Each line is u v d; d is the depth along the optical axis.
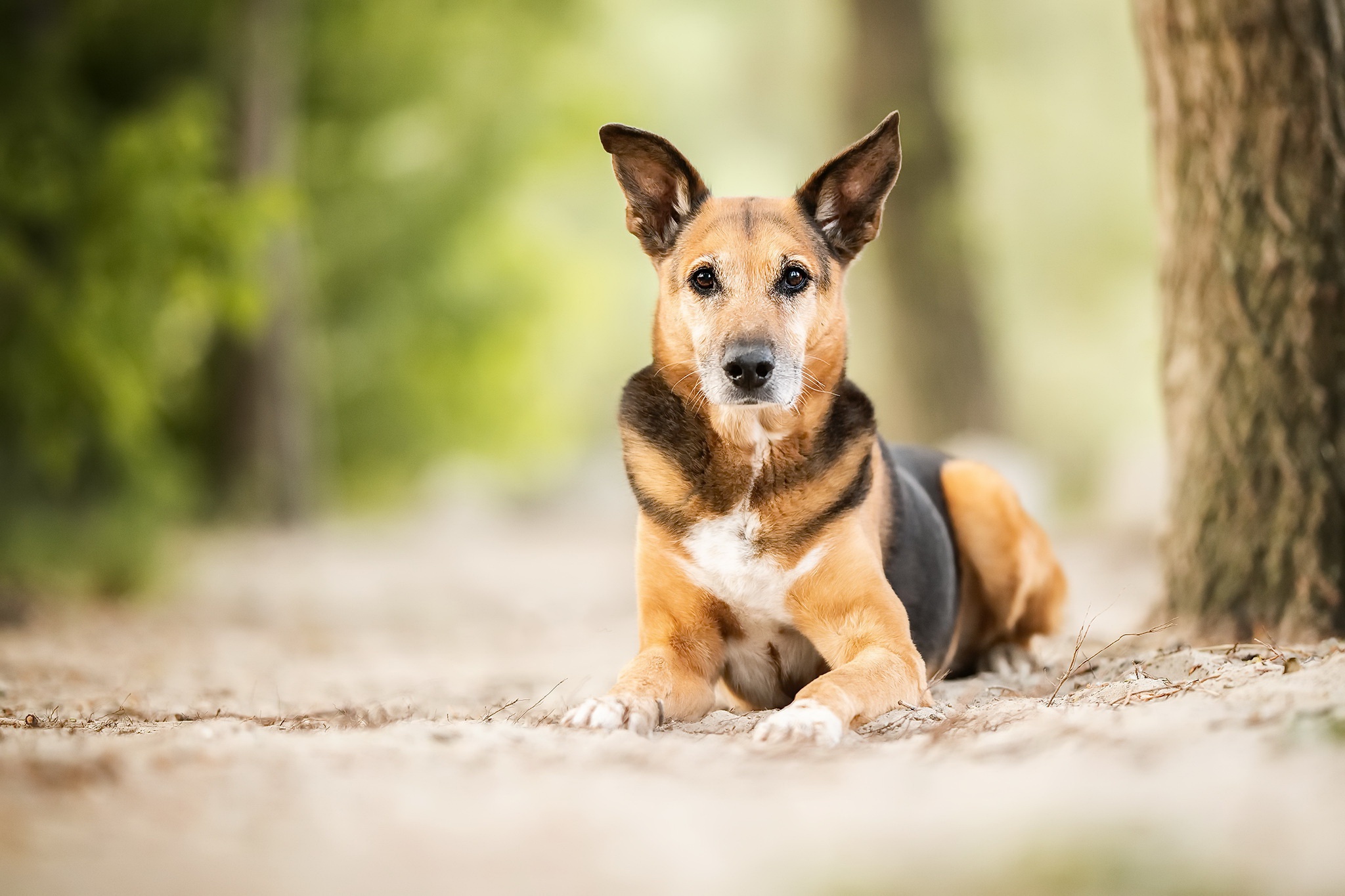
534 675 10.41
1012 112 40.25
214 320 26.39
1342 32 8.44
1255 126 8.51
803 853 4.04
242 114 28.12
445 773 4.98
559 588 20.52
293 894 3.62
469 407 39.75
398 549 28.78
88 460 19.12
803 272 7.23
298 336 31.19
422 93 34.47
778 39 45.97
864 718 6.22
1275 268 8.45
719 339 6.95
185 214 18.64
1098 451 42.19
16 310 17.53
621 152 7.70
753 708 7.72
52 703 7.86
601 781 4.93
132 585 17.53
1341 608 8.23
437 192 36.16
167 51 25.72
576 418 54.75
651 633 7.26
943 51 29.44
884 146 7.68
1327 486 8.32
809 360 7.24
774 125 49.12
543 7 35.94
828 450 7.04
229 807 4.44
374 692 9.16
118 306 18.98
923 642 7.63
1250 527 8.53
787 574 6.98
